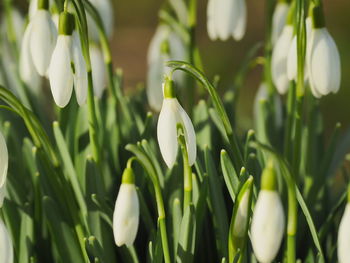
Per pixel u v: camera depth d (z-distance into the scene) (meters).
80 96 0.55
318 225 0.60
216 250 0.59
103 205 0.57
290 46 0.57
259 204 0.50
